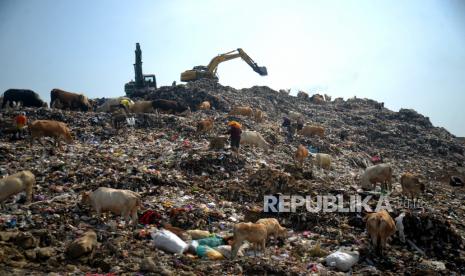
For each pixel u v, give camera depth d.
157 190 13.23
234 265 8.62
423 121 40.00
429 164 28.47
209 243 9.73
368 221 10.09
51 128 16.81
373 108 43.44
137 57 37.25
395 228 10.39
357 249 10.11
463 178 25.98
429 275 9.05
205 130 21.70
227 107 30.69
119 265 8.25
